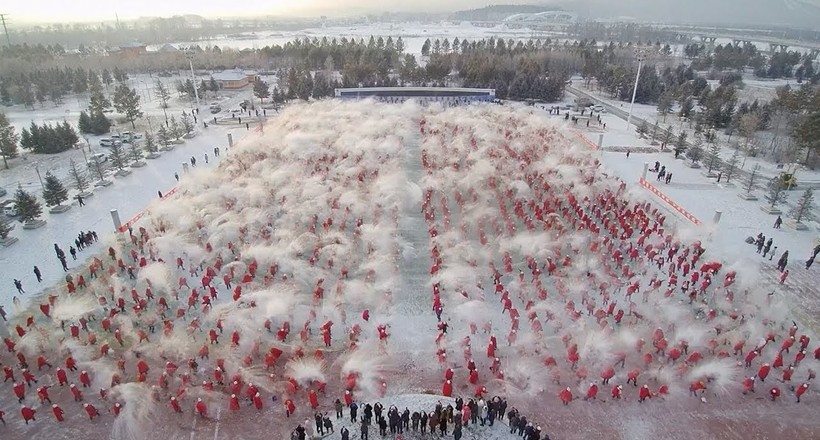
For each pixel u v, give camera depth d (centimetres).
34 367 3366
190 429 2916
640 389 3148
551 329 3747
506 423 2933
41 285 4244
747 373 3366
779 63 16300
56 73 13312
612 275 4359
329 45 16425
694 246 4762
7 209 5722
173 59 16750
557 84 12062
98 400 3114
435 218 5425
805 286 4366
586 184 6216
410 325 3778
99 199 6109
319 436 2831
